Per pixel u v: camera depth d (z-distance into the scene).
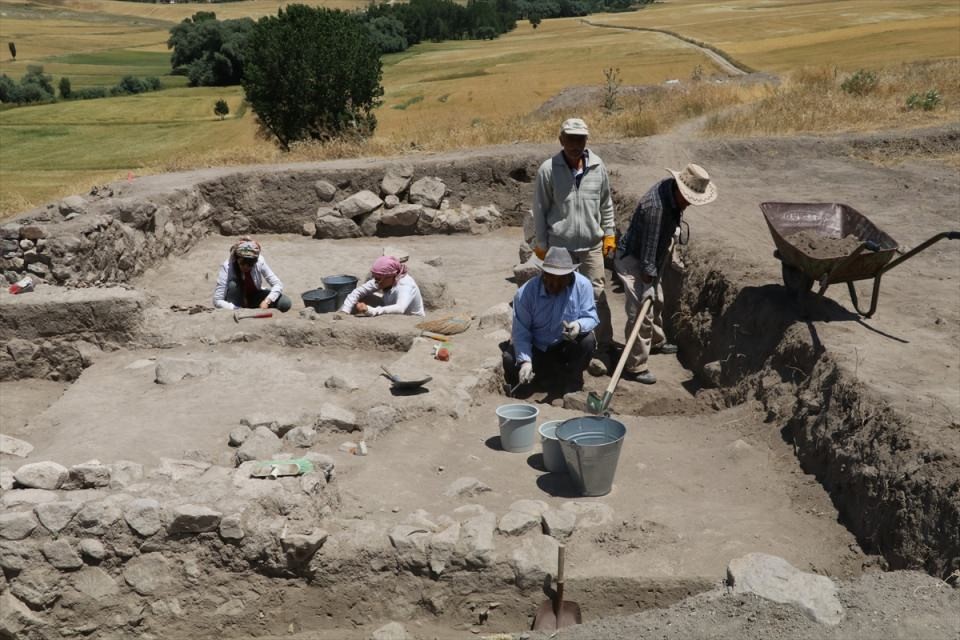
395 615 4.77
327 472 5.36
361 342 8.19
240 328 8.48
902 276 8.90
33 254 10.22
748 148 16.02
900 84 21.33
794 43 56.78
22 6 193.75
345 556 4.78
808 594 4.10
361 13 105.56
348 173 14.59
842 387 5.82
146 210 12.15
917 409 5.27
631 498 5.44
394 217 14.13
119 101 68.69
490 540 4.75
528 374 7.05
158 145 49.97
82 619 4.74
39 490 5.00
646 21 97.25
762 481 5.69
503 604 4.71
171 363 7.69
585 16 128.75
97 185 15.77
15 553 4.68
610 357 8.33
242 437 6.18
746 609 4.05
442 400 6.64
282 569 4.78
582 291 7.29
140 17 188.00
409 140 17.56
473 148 16.30
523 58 70.12
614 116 19.22
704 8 108.88
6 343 8.51
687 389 7.98
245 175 14.52
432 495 5.48
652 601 4.57
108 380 7.73
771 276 8.33
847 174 14.46
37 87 79.62
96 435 6.39
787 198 12.84
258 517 4.82
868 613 3.98
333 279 10.16
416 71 68.56
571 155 7.71
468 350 7.71
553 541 4.82
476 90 51.62
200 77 80.75
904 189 13.28
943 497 4.50
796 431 6.08
